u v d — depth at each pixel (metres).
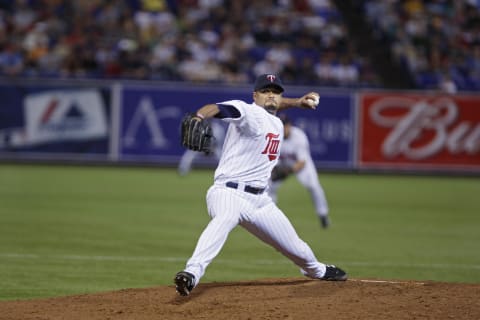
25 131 77.50
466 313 23.48
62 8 92.50
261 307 23.86
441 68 90.62
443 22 96.12
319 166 78.25
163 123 78.00
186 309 23.70
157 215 51.38
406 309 23.84
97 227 45.88
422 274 34.72
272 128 24.58
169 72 85.25
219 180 24.70
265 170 24.73
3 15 91.19
